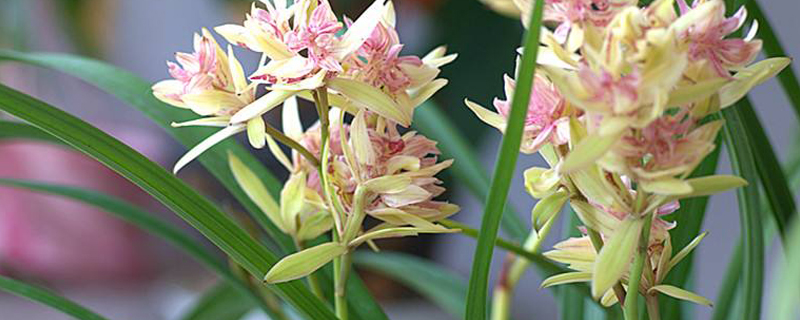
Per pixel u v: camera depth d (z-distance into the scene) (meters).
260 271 0.96
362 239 0.95
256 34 0.93
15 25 2.40
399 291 2.43
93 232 2.50
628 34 0.85
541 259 1.04
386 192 0.94
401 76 0.94
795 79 1.05
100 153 0.94
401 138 0.95
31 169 2.42
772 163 1.04
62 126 0.93
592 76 0.85
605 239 0.92
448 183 2.32
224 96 0.95
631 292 0.91
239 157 1.12
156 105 1.11
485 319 0.93
